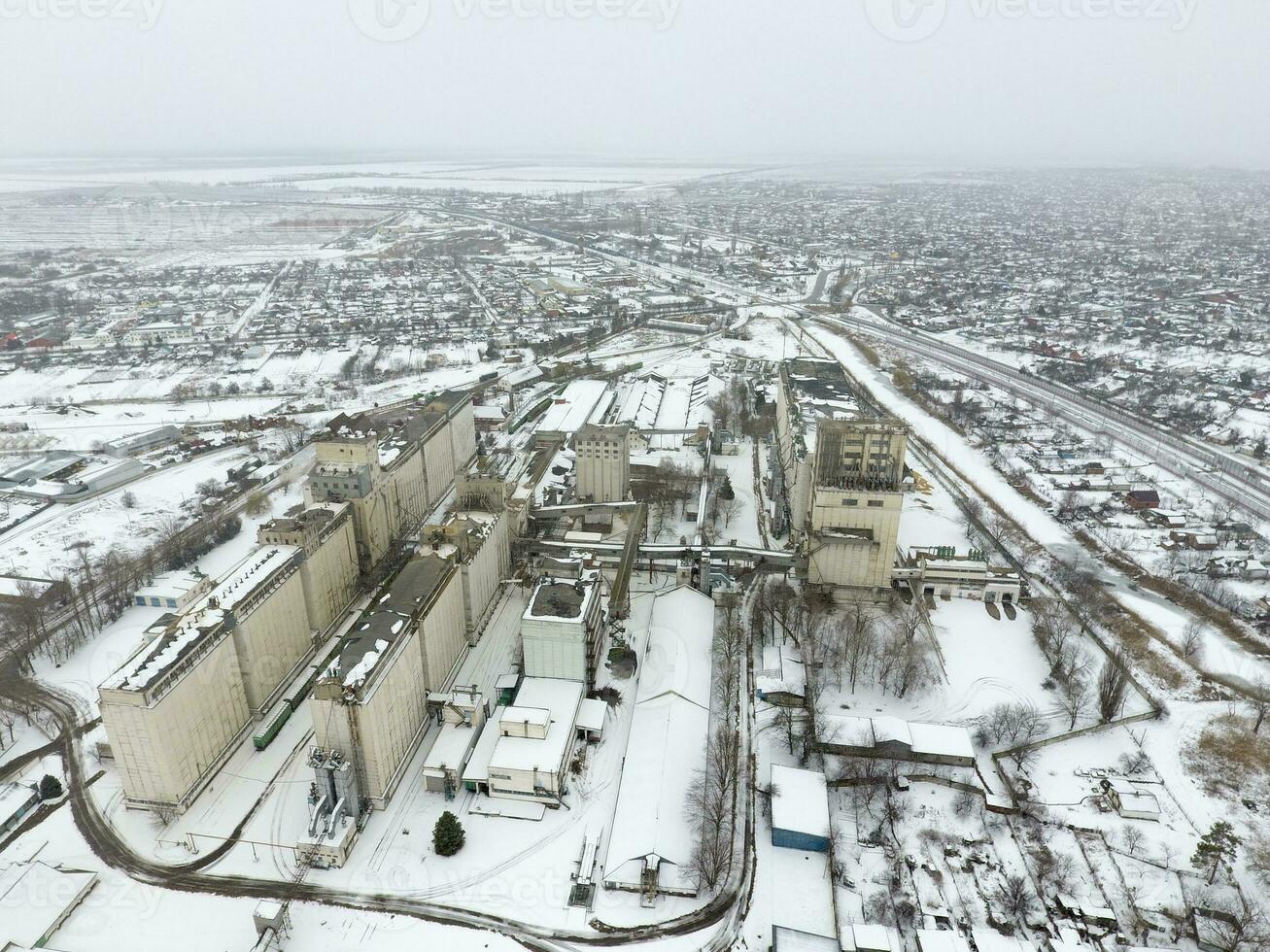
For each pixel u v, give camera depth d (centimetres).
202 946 15212
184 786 18000
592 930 15588
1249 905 15538
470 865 16925
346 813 17462
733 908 15962
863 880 16312
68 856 17075
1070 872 16362
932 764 19338
